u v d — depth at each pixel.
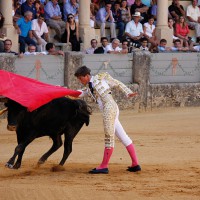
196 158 25.97
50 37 42.75
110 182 21.28
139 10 46.03
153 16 46.81
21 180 21.56
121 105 38.91
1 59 35.50
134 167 22.89
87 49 40.81
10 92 22.12
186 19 48.88
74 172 22.97
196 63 42.31
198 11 49.16
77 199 19.05
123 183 21.12
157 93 40.31
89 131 32.53
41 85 22.88
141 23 45.97
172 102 40.88
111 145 22.55
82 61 38.28
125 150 27.72
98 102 22.59
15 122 21.89
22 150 22.66
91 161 25.30
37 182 21.27
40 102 22.09
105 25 44.66
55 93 22.41
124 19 44.91
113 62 39.25
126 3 45.34
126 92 22.53
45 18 42.66
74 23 42.41
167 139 30.67
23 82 22.70
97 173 22.59
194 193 19.84
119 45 43.22
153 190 20.17
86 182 21.27
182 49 44.06
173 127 34.19
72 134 23.25
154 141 30.06
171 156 26.38
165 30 45.44
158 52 41.91
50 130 22.88
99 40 44.97
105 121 22.42
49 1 42.75
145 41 43.06
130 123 35.34
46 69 37.34
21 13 41.50
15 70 36.16
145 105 39.91
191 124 35.19
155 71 40.75
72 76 37.97
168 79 41.31
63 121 22.84
